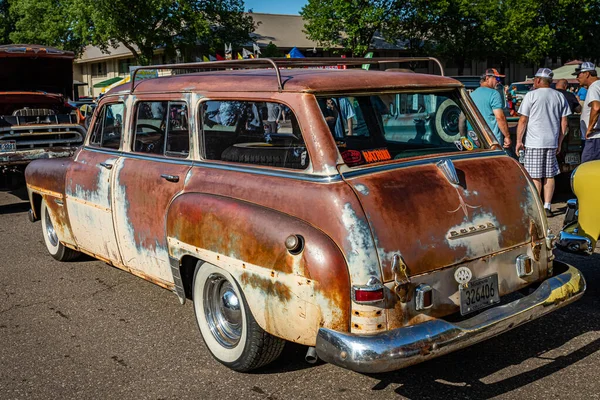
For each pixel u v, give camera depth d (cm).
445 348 312
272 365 404
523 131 779
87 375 403
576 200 525
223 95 391
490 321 329
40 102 1167
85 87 5216
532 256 380
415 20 3569
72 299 550
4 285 596
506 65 4659
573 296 369
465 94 411
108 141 519
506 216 367
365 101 368
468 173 365
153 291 563
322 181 328
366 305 307
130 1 3231
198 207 379
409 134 380
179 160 424
